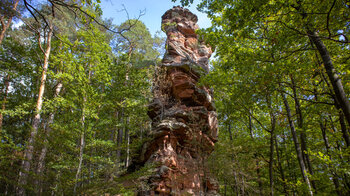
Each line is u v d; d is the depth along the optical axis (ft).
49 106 47.52
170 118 64.28
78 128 40.40
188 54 76.43
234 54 38.75
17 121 66.28
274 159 70.69
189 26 83.30
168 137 60.64
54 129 38.29
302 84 44.70
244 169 57.36
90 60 55.31
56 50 61.16
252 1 28.60
